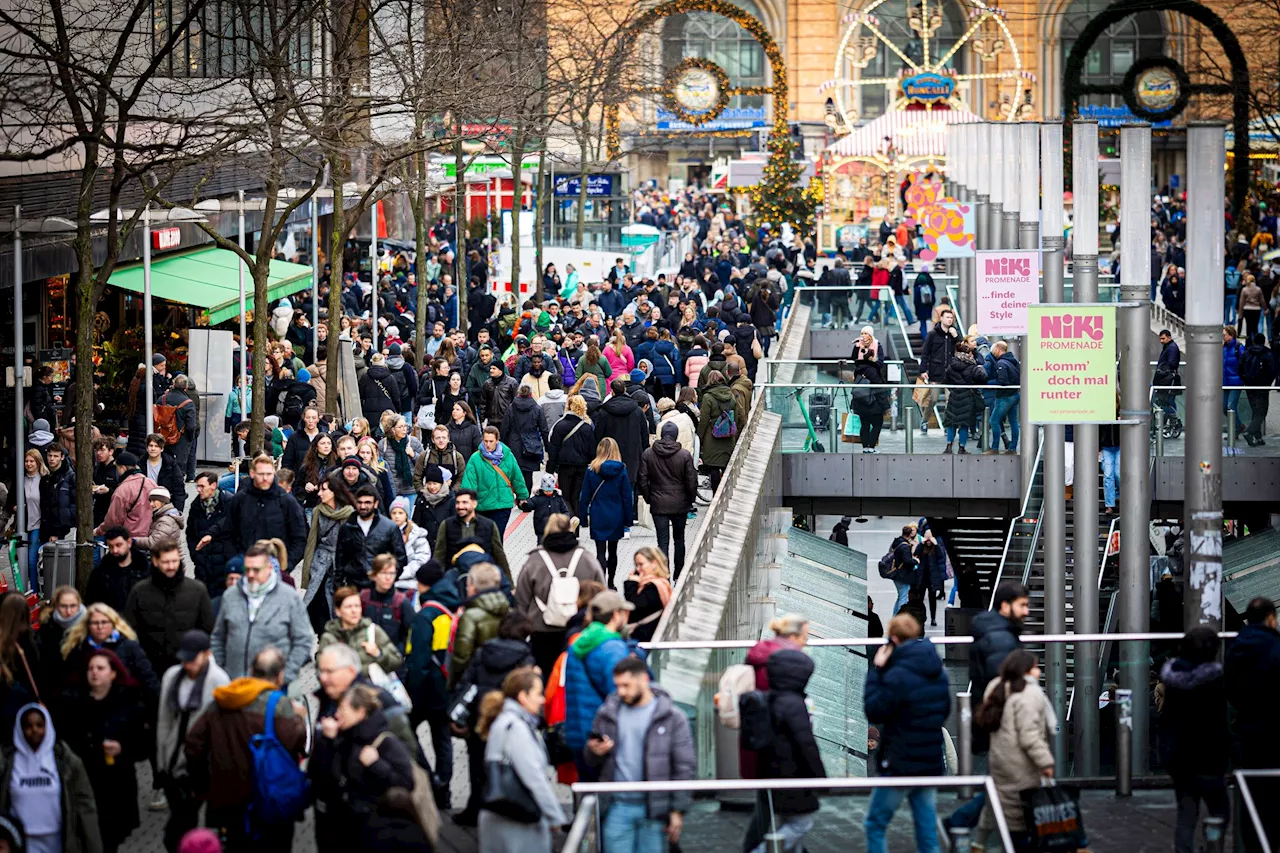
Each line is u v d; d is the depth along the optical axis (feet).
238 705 51.26
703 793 52.47
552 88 202.28
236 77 120.26
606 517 89.61
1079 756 73.77
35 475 100.58
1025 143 132.98
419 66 171.22
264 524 76.13
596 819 51.75
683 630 71.41
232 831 51.47
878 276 201.16
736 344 160.86
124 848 59.57
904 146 291.58
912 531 149.69
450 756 62.13
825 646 71.92
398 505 76.33
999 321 119.85
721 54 435.53
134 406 126.62
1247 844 59.16
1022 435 142.10
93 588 68.80
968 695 64.80
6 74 94.79
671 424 94.02
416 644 61.16
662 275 196.54
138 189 151.02
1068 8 433.07
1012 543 131.95
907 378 162.40
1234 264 221.66
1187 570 94.12
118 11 109.29
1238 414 143.95
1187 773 61.00
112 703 56.70
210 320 148.77
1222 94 248.11
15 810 54.60
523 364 143.02
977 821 54.34
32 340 140.05
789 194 276.21
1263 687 60.18
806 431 146.10
